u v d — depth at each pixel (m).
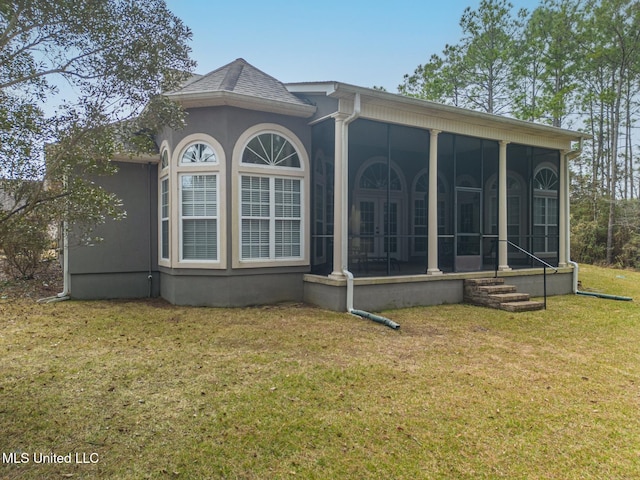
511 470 2.81
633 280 13.51
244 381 4.29
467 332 6.55
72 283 8.96
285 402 3.79
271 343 5.68
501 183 9.99
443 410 3.69
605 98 19.62
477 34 22.58
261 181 8.41
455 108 8.64
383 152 12.96
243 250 8.26
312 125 8.85
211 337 5.95
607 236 20.25
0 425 3.29
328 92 7.70
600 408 3.82
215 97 7.79
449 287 9.06
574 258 21.19
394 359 5.10
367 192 12.77
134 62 3.76
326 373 4.55
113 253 9.17
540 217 11.46
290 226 8.74
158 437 3.14
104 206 3.88
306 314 7.54
